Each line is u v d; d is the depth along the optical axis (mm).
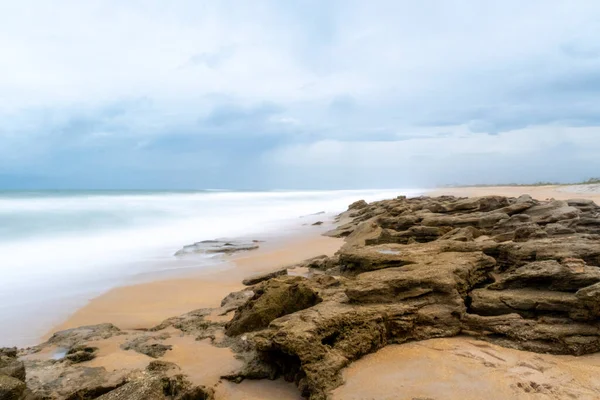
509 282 9141
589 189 47312
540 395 5812
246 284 14469
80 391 6824
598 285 7648
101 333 9992
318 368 6645
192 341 9094
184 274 16547
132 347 8922
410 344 7863
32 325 11203
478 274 9922
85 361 8305
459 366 6809
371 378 6605
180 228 31469
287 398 6695
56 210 36469
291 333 7016
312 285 10141
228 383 7215
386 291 8594
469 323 8195
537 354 7266
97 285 15016
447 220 17688
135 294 13812
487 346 7625
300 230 29875
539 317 7980
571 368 6652
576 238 11086
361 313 7793
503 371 6566
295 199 70875
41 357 8750
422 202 29922
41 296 13703
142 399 6094
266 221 36656
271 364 7488
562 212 17078
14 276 16438
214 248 22219
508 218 17172
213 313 11016
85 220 32750
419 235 15984
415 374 6637
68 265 18500
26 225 29312
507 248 10578
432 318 8219
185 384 6859
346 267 12039
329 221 34656
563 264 8844
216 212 43938
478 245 11164
